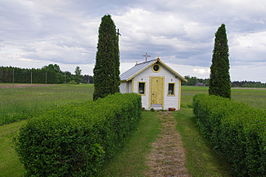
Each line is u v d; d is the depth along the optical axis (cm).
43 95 2930
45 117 442
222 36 1398
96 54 1282
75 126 415
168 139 929
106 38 1266
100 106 657
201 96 1334
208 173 584
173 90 1991
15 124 1120
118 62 1655
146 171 595
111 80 1270
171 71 1955
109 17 1277
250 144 445
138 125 1217
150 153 740
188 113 1755
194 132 1067
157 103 1962
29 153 410
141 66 2162
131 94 1336
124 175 566
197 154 738
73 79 10844
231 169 592
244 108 730
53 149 401
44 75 8138
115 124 675
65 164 410
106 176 553
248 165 457
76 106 642
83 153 421
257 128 444
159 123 1304
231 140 543
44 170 408
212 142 801
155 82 1953
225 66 1388
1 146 793
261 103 2616
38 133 404
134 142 862
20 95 2842
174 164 647
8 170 600
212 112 791
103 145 543
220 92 1385
